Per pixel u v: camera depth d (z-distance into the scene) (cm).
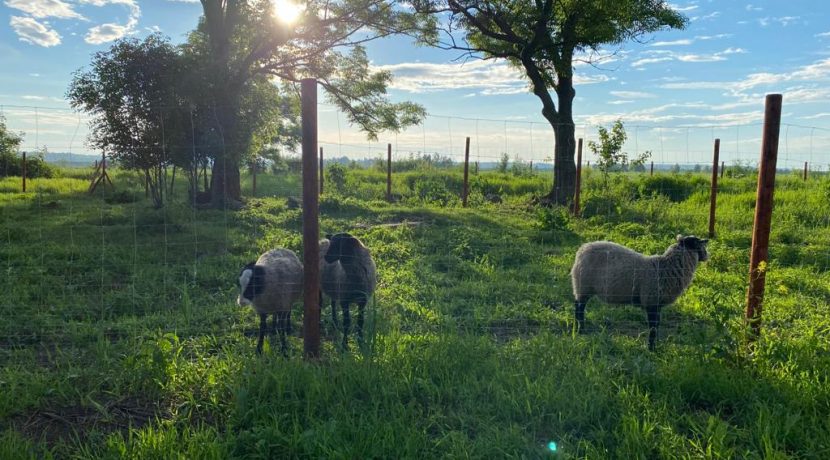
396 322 649
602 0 1767
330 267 633
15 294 759
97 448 387
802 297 760
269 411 430
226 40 1870
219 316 700
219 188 1820
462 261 1010
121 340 583
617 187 1997
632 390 457
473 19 1933
